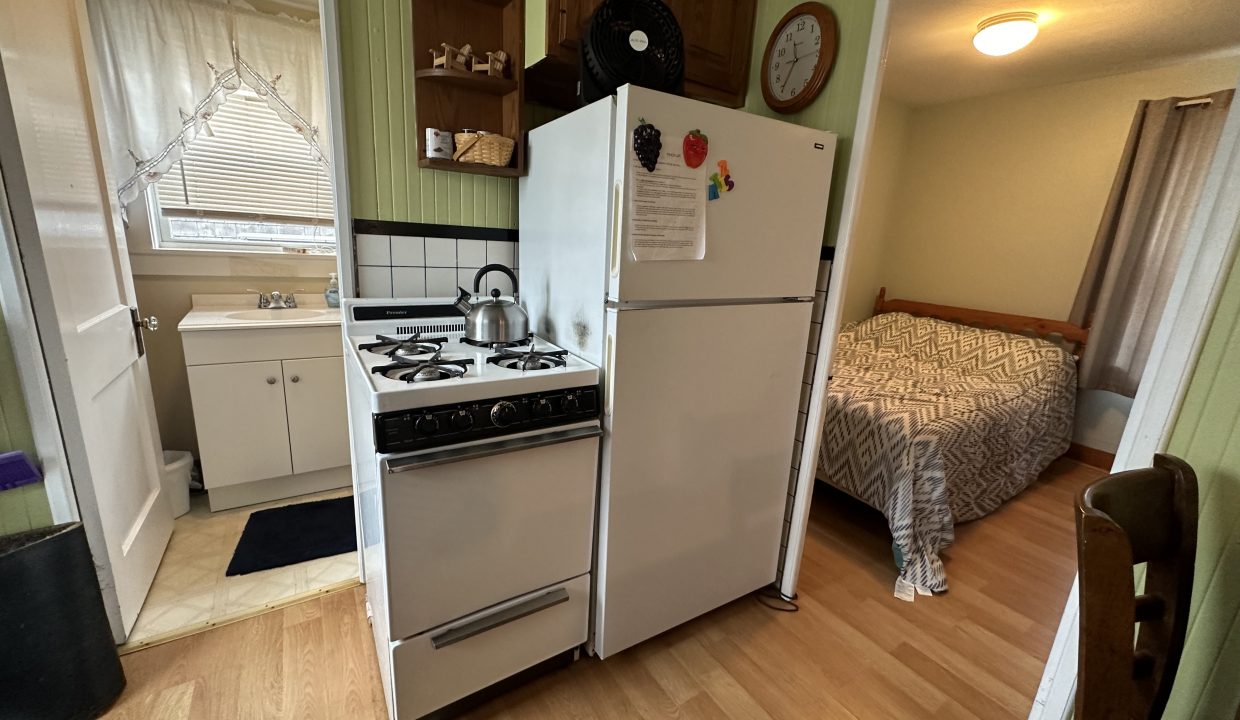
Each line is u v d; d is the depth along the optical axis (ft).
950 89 10.78
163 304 7.70
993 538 7.61
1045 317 10.52
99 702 4.32
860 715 4.69
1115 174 9.31
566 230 4.69
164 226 7.74
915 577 6.33
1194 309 3.00
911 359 10.40
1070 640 3.63
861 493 7.12
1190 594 2.75
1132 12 7.09
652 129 3.85
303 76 7.88
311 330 7.43
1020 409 8.13
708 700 4.77
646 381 4.36
